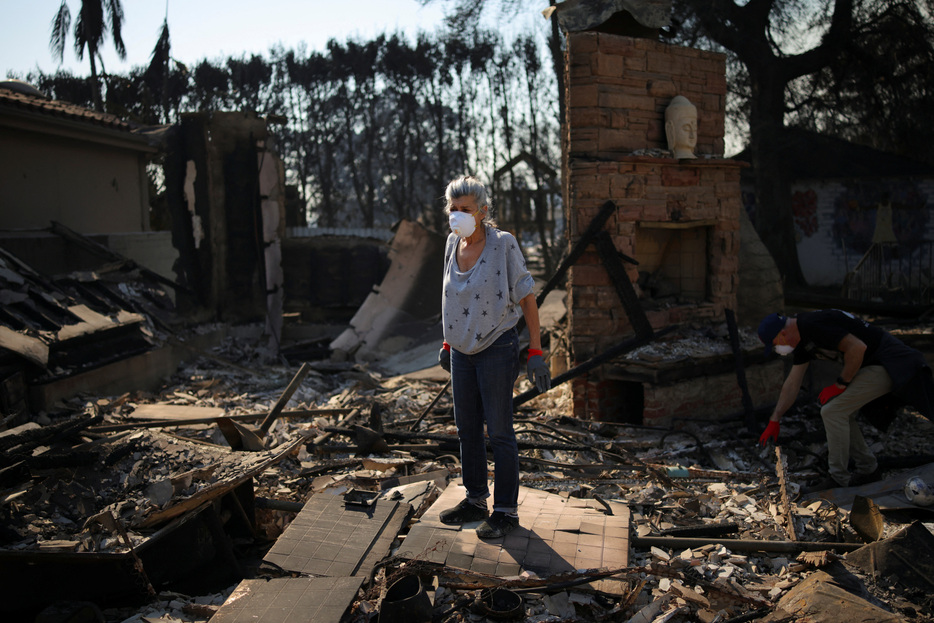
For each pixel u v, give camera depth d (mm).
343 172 32281
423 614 2551
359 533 3250
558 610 2744
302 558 3059
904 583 3029
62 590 2811
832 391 4391
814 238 18406
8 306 5848
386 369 8961
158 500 3254
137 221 12641
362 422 5375
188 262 11086
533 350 3098
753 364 6230
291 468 4508
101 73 23000
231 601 2709
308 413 5641
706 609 2816
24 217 9906
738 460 5020
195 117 10789
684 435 5488
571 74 5742
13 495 3188
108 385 6316
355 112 28062
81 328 6207
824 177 17656
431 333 9609
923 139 14867
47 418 5211
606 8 5824
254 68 27672
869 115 15164
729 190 6348
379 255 13039
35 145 10102
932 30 13594
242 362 9164
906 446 5285
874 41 14250
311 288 13016
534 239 34094
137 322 7305
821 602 2781
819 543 3389
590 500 3742
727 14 14219
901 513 3977
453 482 3996
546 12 5996
